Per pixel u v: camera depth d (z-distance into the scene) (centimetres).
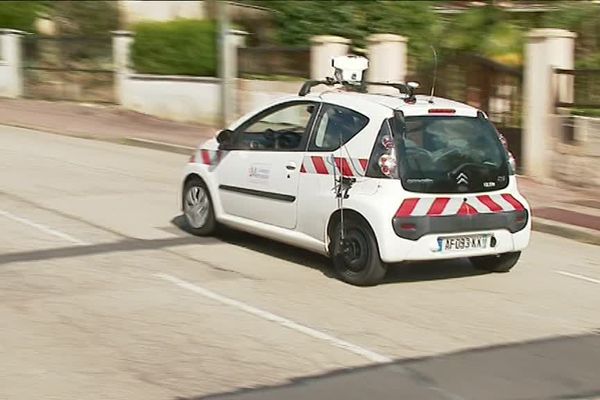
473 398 742
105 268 1109
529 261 1282
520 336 912
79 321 902
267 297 1012
